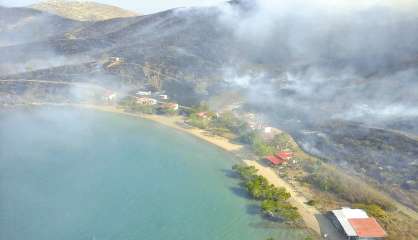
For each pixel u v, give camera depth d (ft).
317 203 382.63
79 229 339.98
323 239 325.62
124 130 604.08
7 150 510.58
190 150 526.98
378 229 329.52
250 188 399.85
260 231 339.36
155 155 508.53
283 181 431.02
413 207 377.09
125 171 458.91
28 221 349.20
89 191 408.05
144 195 402.11
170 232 339.36
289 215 350.64
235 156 506.07
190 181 435.12
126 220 356.59
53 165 469.98
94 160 488.85
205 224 351.46
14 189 406.62
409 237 326.65
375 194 398.42
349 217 343.67
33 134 576.61
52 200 387.34
